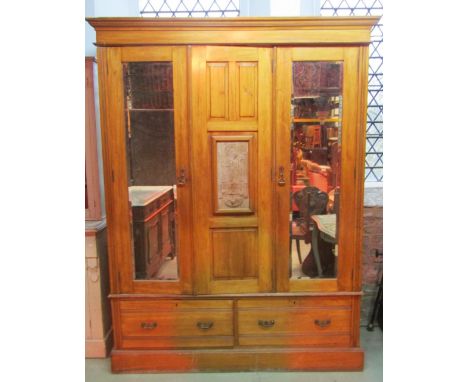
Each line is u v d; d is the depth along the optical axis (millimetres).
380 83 2738
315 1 2516
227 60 1850
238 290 2016
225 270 2006
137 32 1827
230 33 1824
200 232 1975
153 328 2043
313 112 1890
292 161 1932
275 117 1889
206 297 2014
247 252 1994
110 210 1965
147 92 1880
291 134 1908
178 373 2061
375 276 2541
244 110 1887
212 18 1796
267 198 1952
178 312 2033
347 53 1840
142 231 1984
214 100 1880
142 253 2000
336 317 2029
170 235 1979
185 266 1993
